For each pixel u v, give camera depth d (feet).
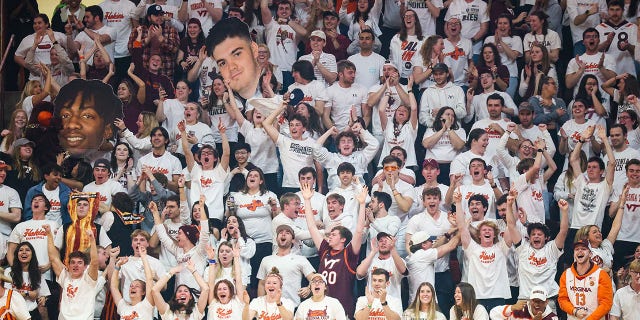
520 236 51.75
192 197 55.98
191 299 50.03
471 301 48.96
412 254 51.44
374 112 60.23
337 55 62.75
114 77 64.39
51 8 65.77
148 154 57.77
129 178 57.21
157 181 55.57
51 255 52.85
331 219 53.36
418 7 64.39
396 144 58.13
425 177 55.62
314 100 60.39
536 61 61.26
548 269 51.19
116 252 51.67
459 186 55.42
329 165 56.85
